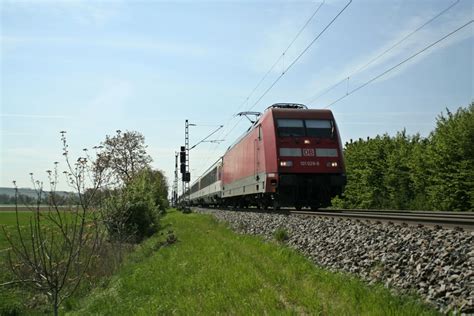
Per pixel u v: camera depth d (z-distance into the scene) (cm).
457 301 600
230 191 3316
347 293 752
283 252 1194
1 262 1337
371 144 4125
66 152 928
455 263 705
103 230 1305
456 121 3152
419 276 720
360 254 966
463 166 2994
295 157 2066
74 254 880
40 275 812
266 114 2248
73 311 1130
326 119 2156
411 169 3575
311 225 1441
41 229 864
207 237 1894
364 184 4091
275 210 2283
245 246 1448
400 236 967
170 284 1062
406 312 604
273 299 786
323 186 2089
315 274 910
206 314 776
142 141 4562
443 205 3105
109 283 1317
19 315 1256
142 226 2441
